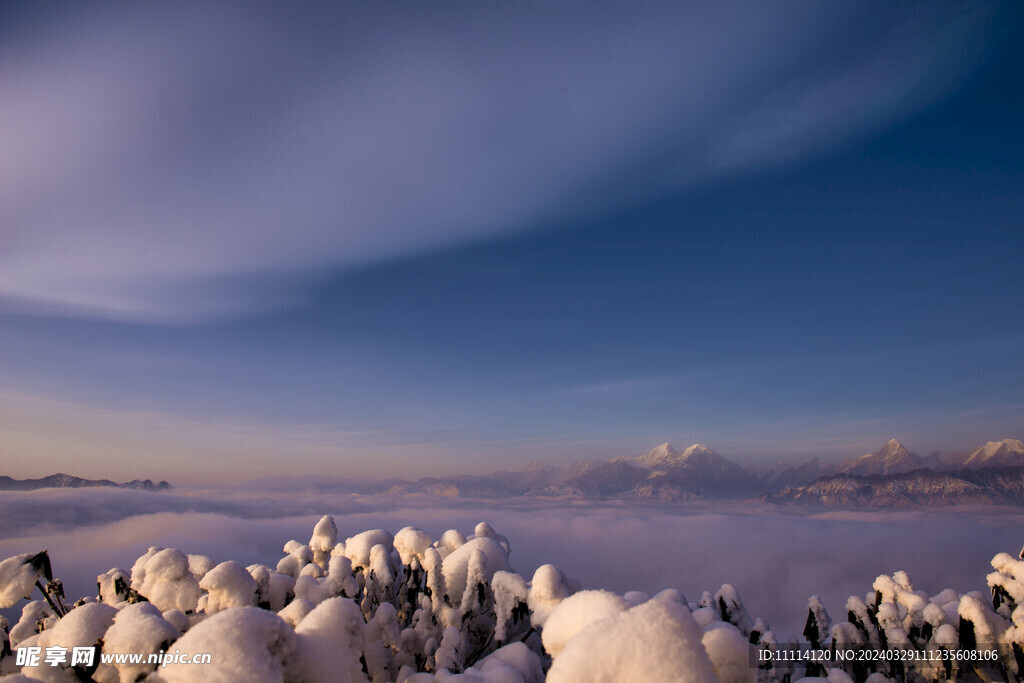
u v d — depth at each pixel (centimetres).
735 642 280
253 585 459
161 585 484
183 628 413
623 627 231
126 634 313
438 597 590
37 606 558
